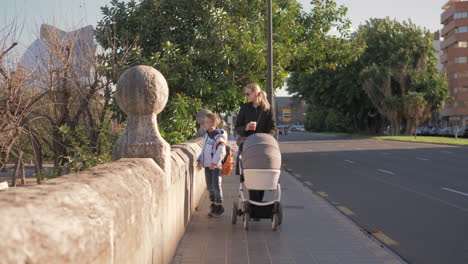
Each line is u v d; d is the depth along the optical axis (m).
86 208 1.87
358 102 67.81
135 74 3.99
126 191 2.59
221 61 15.17
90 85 11.98
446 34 98.62
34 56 9.63
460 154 25.25
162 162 4.05
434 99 58.72
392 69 58.34
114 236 2.15
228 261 4.95
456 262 5.38
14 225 1.30
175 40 16.30
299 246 5.67
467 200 10.02
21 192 1.64
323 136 71.31
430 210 8.83
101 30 15.46
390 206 9.29
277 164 6.54
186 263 4.83
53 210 1.58
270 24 16.69
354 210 8.85
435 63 61.06
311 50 22.06
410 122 60.25
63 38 10.45
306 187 11.89
